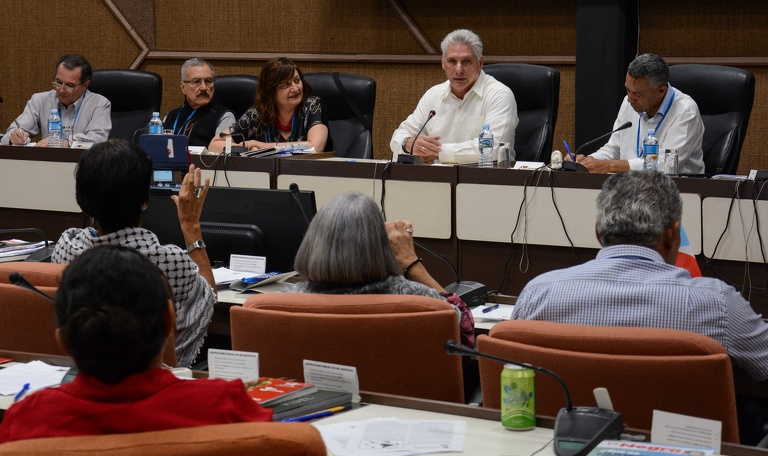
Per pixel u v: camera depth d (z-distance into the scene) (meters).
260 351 2.46
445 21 7.63
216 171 4.95
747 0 6.79
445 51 5.57
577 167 4.25
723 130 5.11
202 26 8.34
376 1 7.79
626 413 2.04
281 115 5.71
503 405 1.99
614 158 5.34
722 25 6.87
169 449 1.36
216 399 1.50
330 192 4.75
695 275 2.92
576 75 6.62
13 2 8.77
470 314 2.78
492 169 4.42
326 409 2.12
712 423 1.86
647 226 2.32
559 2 7.29
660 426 1.90
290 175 4.81
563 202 4.27
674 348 2.01
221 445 1.37
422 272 3.03
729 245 4.01
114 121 6.61
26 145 5.54
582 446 1.80
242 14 8.22
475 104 5.58
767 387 2.79
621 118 5.32
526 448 1.87
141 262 1.53
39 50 8.77
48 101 6.58
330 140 5.74
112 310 1.46
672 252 2.43
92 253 1.53
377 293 2.50
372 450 1.87
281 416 2.05
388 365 2.39
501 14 7.46
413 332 2.36
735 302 2.24
